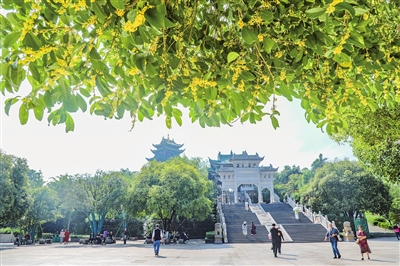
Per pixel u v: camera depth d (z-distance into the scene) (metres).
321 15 2.14
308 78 3.07
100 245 24.72
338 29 2.73
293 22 2.46
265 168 46.09
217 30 2.98
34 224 32.03
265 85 3.06
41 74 2.29
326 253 14.11
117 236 36.66
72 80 2.18
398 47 3.09
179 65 2.50
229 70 2.78
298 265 10.17
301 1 2.36
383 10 3.46
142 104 2.86
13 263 11.91
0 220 22.55
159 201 25.67
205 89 2.74
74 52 2.04
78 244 26.70
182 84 2.54
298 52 2.71
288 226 27.06
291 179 60.53
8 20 2.01
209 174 56.31
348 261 10.91
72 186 28.77
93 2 1.77
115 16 1.95
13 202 22.27
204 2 2.84
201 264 10.95
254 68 2.98
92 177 29.52
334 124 3.51
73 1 1.88
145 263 11.52
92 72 2.26
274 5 2.45
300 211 33.47
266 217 32.06
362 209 28.33
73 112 2.17
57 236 32.44
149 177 28.41
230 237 25.14
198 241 29.44
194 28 2.85
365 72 3.28
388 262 10.34
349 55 2.87
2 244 29.30
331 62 3.12
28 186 25.67
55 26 2.00
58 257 14.23
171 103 2.94
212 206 36.50
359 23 2.53
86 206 28.75
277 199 45.41
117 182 29.31
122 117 2.54
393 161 10.09
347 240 23.27
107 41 2.70
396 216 28.73
